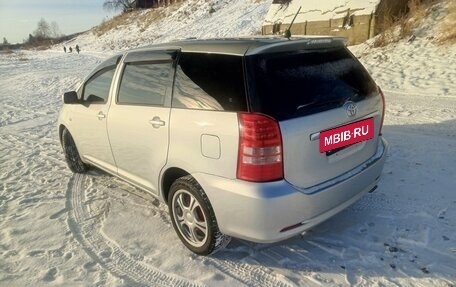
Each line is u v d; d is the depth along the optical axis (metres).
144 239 3.56
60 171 5.45
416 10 13.09
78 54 41.00
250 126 2.59
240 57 2.72
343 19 14.33
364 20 13.73
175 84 3.20
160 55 3.43
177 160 3.11
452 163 4.62
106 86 4.20
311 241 3.32
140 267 3.15
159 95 3.36
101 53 40.41
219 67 2.85
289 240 3.35
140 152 3.59
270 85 2.65
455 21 11.48
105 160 4.36
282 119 2.60
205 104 2.89
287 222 2.68
